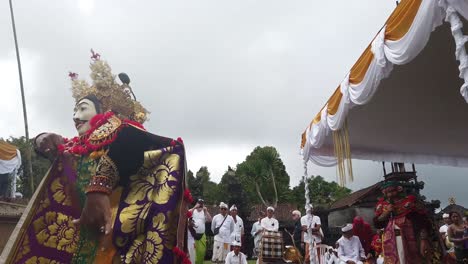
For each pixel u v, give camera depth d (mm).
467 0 2850
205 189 40188
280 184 45000
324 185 48156
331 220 28141
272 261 10648
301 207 41188
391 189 6203
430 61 5301
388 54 4090
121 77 2773
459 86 6230
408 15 3688
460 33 2881
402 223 5891
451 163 10180
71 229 2432
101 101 2641
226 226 11359
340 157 6125
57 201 2473
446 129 8359
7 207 9383
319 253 9633
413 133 8461
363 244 9406
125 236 2221
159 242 2158
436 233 6023
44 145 2561
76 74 2711
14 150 14266
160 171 2359
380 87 6141
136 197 2309
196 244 8625
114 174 2246
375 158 9383
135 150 2336
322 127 6746
